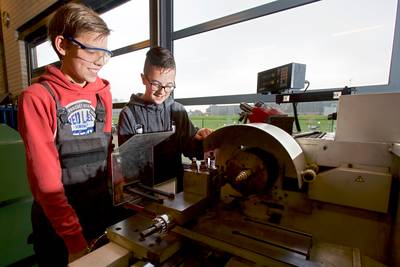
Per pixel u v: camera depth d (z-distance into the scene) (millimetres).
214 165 773
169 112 1317
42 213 941
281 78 1071
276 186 651
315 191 652
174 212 626
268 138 619
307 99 972
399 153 523
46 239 977
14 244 1457
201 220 664
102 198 1040
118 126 1169
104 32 840
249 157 633
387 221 618
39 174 774
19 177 1407
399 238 567
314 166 669
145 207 694
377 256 638
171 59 1129
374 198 603
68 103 922
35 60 3910
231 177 670
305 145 700
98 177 1021
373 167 624
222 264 585
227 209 726
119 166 751
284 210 672
